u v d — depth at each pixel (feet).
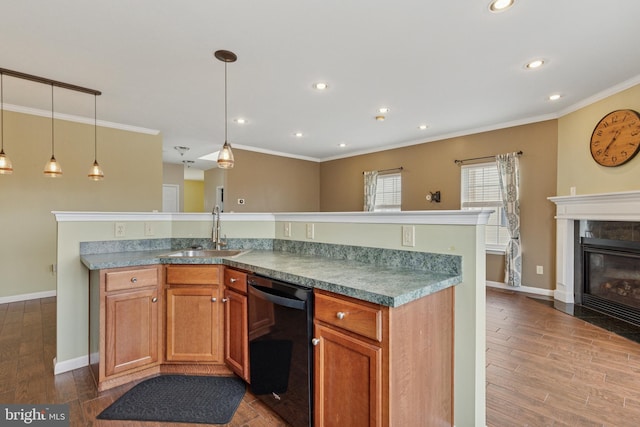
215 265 7.11
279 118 14.61
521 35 7.79
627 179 10.60
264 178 22.25
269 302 5.82
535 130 14.37
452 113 13.78
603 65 9.34
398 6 6.68
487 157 15.90
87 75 10.05
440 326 4.97
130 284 6.84
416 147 18.98
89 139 14.82
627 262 11.07
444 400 5.08
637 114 10.20
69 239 7.62
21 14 6.93
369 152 21.76
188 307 7.13
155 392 6.58
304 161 24.52
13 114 13.09
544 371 7.60
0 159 9.66
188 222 9.18
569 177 13.09
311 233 7.86
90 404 6.19
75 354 7.65
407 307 4.28
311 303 5.07
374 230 6.48
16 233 13.28
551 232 13.98
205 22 7.28
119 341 6.75
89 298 7.64
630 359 8.18
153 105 12.84
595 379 7.22
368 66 9.46
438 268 5.48
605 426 5.65
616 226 11.35
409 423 4.32
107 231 8.20
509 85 10.82
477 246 5.07
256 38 7.95
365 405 4.24
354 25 7.39
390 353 4.01
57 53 8.68
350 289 4.38
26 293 13.51
